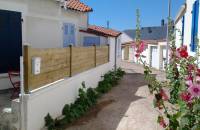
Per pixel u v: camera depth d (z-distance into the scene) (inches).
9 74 356.2
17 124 263.3
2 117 265.7
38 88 294.8
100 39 741.9
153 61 1181.7
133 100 470.6
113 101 460.8
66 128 319.6
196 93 151.1
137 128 326.3
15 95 337.1
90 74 514.3
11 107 266.4
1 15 373.1
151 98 488.4
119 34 870.4
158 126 332.5
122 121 351.9
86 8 662.5
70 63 397.4
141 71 985.5
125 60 1739.7
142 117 369.4
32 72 278.8
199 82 158.1
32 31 438.0
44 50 306.5
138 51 202.7
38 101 289.9
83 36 749.3
